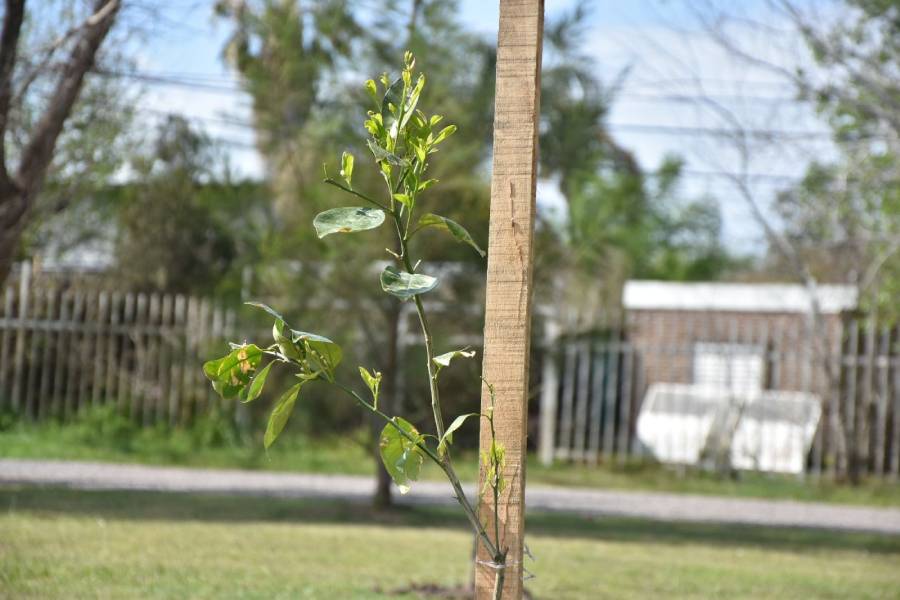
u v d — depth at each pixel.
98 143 15.99
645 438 18.56
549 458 17.58
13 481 11.94
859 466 16.48
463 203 8.89
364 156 9.26
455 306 9.80
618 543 9.80
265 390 10.76
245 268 10.49
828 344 16.72
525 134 2.99
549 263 9.12
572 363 17.53
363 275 9.88
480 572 2.88
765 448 17.67
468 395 10.36
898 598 7.12
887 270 17.62
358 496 12.74
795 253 17.69
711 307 19.78
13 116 9.55
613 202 9.05
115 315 17.20
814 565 8.86
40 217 15.42
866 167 15.55
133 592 5.78
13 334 17.66
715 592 7.05
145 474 13.97
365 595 6.29
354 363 10.48
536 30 3.01
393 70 8.84
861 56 12.85
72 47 8.02
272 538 8.76
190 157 18.02
